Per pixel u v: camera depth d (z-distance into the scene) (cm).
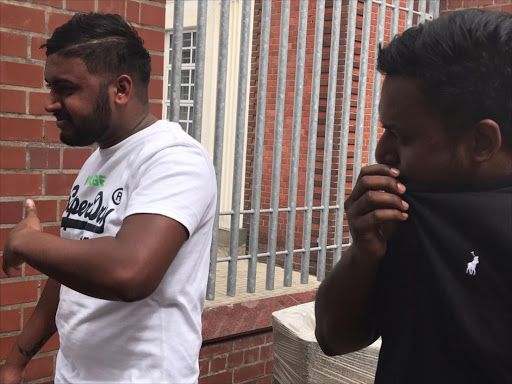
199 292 161
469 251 88
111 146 165
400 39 92
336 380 210
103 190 162
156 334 153
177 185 148
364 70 462
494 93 85
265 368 401
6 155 277
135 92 163
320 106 616
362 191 99
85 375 160
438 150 89
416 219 93
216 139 377
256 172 404
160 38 324
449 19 89
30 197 286
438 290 90
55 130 291
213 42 784
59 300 184
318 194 618
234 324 376
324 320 116
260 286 468
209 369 372
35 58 282
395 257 98
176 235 144
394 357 97
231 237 392
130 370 153
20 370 190
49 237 142
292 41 650
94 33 156
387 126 93
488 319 86
